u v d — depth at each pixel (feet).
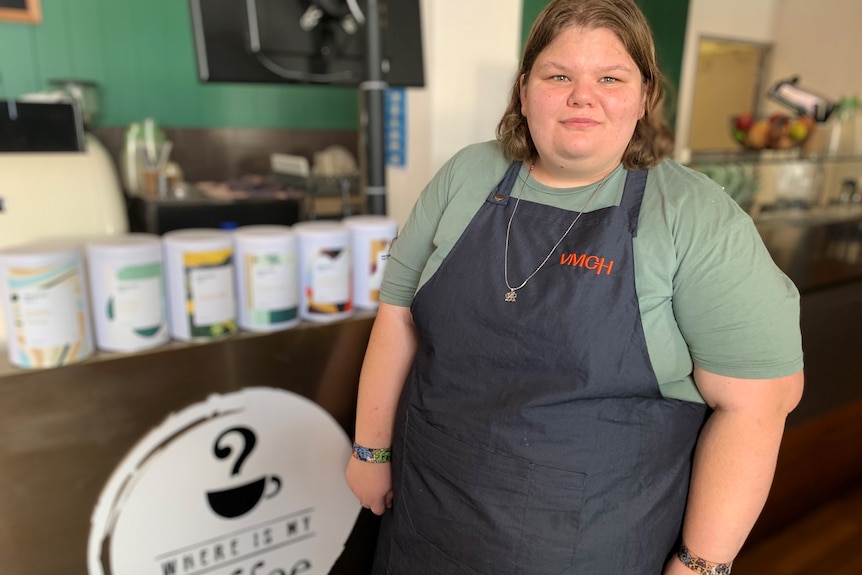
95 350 3.92
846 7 11.59
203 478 4.25
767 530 7.15
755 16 12.53
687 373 2.84
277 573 4.71
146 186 8.15
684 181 2.81
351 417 4.82
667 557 3.05
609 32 2.65
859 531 7.38
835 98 11.89
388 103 7.21
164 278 4.02
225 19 4.40
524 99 2.98
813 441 7.22
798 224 6.47
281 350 4.36
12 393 3.58
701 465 2.85
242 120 10.96
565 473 2.78
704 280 2.58
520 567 2.86
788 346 2.60
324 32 4.75
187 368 4.06
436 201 3.35
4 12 8.70
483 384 2.95
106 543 4.00
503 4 6.73
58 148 4.01
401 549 3.39
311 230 4.42
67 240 4.29
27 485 3.72
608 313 2.67
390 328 3.59
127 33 9.70
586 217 2.86
